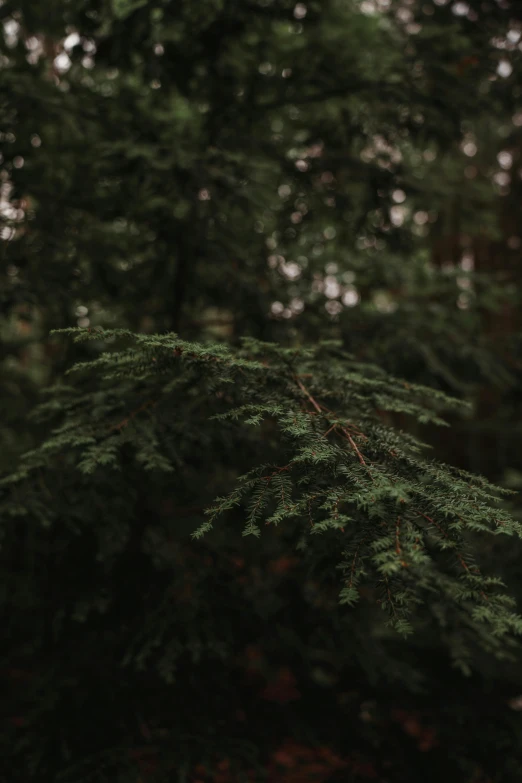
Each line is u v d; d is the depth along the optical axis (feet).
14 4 10.87
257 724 11.03
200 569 10.39
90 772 9.25
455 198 15.34
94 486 9.13
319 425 6.16
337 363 8.89
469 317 14.38
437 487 5.39
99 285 11.90
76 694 10.12
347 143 13.17
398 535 4.82
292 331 12.79
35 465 8.38
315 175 12.94
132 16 10.69
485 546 10.69
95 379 10.22
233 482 11.59
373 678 10.53
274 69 13.51
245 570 10.87
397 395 8.31
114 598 10.25
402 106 12.53
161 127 11.81
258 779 10.48
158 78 11.59
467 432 18.83
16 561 10.95
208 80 12.26
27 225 11.02
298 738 11.05
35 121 10.87
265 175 12.78
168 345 6.12
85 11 10.96
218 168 11.02
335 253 14.66
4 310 10.36
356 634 10.78
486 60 12.47
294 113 14.40
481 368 13.19
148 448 7.77
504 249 24.49
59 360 12.57
